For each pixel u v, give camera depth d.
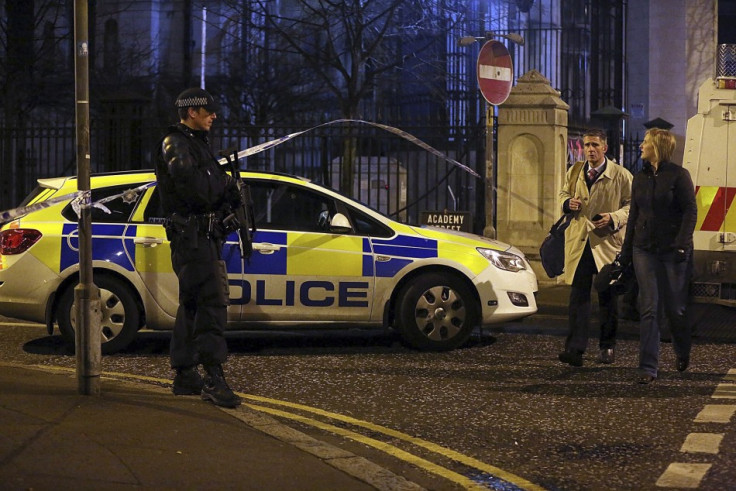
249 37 33.38
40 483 6.02
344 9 24.59
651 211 9.71
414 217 25.17
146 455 6.76
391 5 25.70
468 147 19.53
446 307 11.69
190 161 8.20
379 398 9.26
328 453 7.04
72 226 11.33
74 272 11.24
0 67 29.56
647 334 9.76
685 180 9.61
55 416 7.70
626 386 9.78
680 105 30.36
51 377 9.51
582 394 9.42
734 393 9.44
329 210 11.68
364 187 22.39
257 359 11.20
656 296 9.75
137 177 11.54
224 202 8.45
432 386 9.78
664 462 7.18
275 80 33.56
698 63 30.28
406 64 28.58
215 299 8.41
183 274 8.43
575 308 10.63
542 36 28.80
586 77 29.83
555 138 18.42
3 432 7.15
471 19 27.27
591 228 10.47
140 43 36.75
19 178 21.86
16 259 11.23
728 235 12.36
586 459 7.26
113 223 11.29
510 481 6.72
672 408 8.83
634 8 30.69
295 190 11.65
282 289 11.38
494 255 11.93
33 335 12.81
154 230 11.29
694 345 12.12
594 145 10.55
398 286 11.75
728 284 12.38
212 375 8.45
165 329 11.34
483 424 8.30
